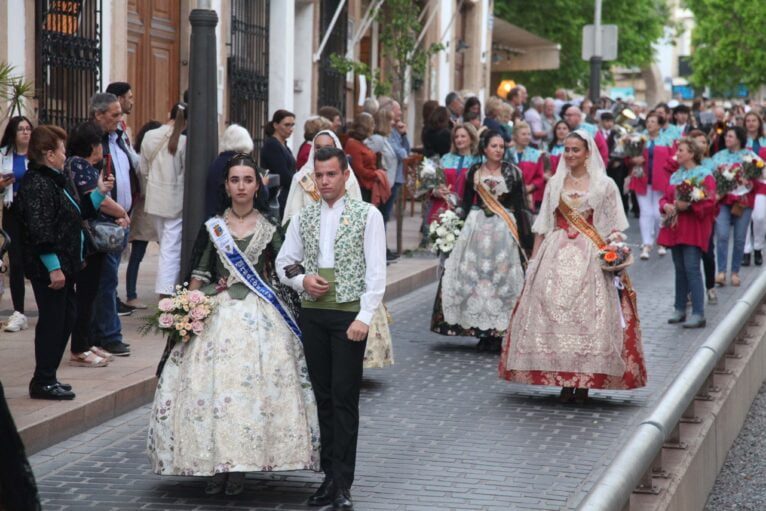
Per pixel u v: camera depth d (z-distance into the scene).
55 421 9.73
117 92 13.87
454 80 38.66
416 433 10.30
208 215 13.02
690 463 8.16
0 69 13.81
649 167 22.70
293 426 8.26
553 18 48.69
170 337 8.39
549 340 11.33
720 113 34.31
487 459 9.52
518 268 14.07
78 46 17.45
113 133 13.61
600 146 23.91
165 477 8.95
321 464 8.40
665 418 6.11
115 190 13.53
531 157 19.23
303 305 8.27
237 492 8.50
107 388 10.76
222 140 13.22
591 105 32.06
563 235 11.59
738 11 64.94
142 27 20.34
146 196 14.16
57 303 10.20
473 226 14.24
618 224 11.46
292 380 8.32
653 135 22.81
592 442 10.08
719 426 9.84
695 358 7.50
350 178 11.21
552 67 43.69
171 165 14.14
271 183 13.20
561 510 8.27
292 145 26.44
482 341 14.25
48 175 10.09
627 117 30.25
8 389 10.59
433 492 8.62
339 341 8.20
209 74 13.05
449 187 14.80
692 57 69.00
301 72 26.47
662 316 16.55
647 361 13.49
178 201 14.16
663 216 15.87
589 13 51.34
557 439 10.16
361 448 9.79
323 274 8.23
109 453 9.57
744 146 19.62
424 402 11.48
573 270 11.40
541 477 9.04
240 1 23.08
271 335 8.34
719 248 19.58
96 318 12.15
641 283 19.66
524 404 11.46
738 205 19.41
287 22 24.86
